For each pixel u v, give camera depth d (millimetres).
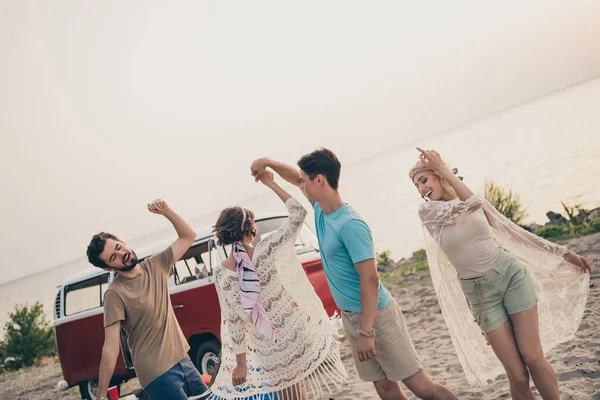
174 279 7285
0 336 20156
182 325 7156
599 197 14141
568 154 27109
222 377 3734
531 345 3441
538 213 14422
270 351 3555
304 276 3740
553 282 3822
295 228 3639
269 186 3869
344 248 3465
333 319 3967
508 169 28500
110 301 3889
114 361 3807
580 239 9023
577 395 3996
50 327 17406
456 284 3754
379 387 3635
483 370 3760
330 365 3693
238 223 3629
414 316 8062
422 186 3787
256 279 3541
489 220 3779
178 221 4375
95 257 3898
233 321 3572
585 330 5273
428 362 5910
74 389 10961
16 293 86812
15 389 12906
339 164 3572
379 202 39031
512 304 3469
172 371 3969
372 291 3314
